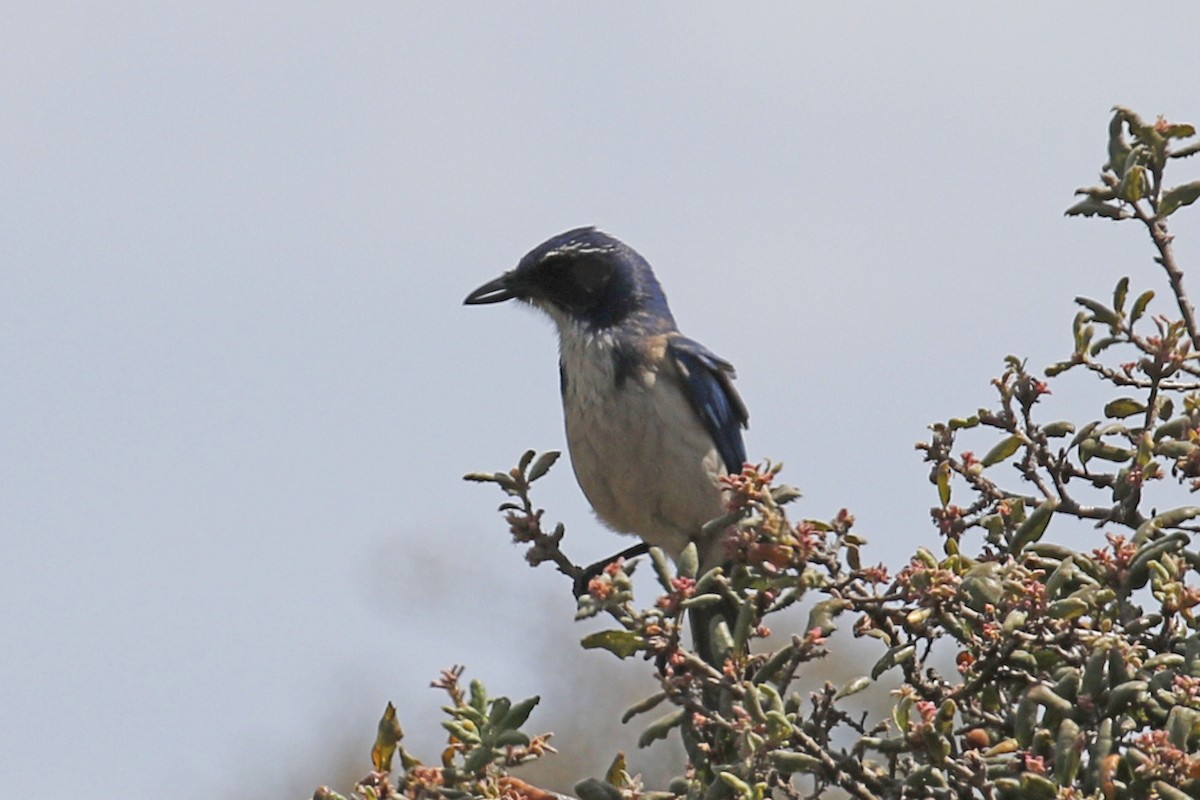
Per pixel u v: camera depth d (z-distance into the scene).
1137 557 10.78
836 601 10.72
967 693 10.72
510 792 10.60
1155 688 10.05
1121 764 9.93
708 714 10.53
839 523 10.87
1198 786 9.52
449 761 10.92
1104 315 12.61
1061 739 9.88
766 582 10.95
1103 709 10.10
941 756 10.27
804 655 10.70
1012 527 11.92
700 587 10.77
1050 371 12.61
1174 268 12.75
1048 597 10.56
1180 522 11.10
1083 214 12.80
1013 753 10.45
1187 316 12.74
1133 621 10.62
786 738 10.26
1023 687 10.94
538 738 10.71
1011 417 12.43
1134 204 12.65
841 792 13.10
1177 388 12.61
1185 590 10.42
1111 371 12.64
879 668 10.75
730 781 10.05
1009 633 10.49
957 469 12.39
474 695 10.88
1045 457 12.35
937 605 10.70
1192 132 12.61
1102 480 12.44
